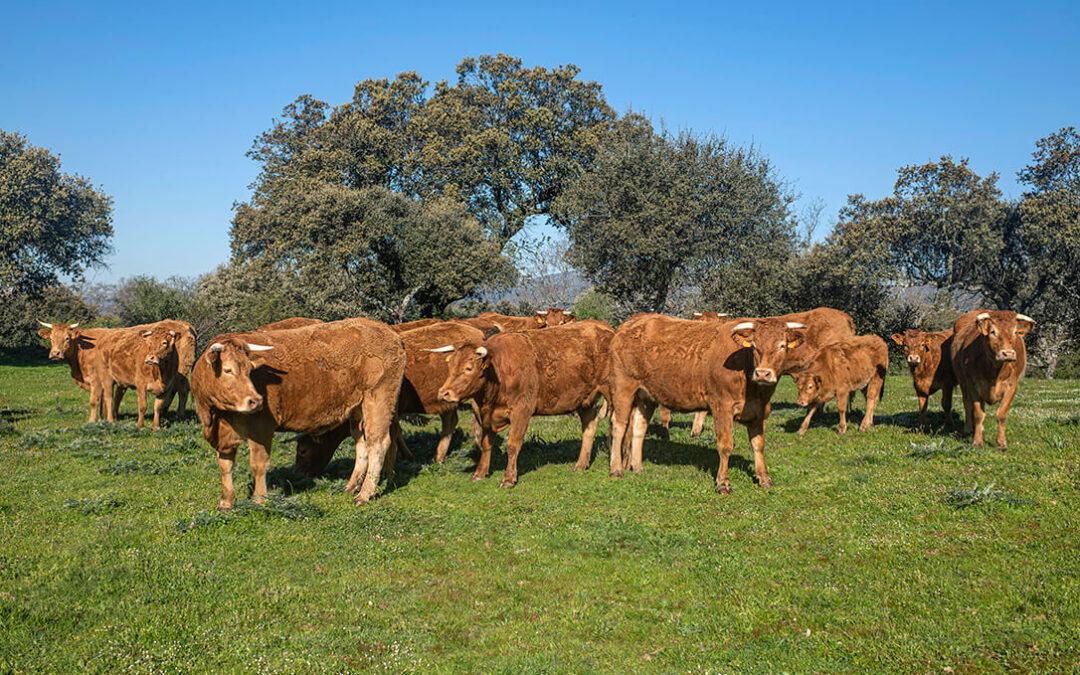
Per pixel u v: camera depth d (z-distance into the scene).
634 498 9.31
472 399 10.24
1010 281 36.78
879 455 11.02
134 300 38.78
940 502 8.22
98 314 52.06
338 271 39.66
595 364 10.92
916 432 13.38
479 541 7.78
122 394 17.19
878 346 14.05
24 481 10.28
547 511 8.80
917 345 13.29
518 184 50.16
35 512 8.66
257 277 45.22
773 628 5.58
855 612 5.73
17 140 43.47
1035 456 10.16
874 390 14.20
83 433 14.30
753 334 9.12
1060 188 34.72
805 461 11.20
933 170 37.41
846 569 6.60
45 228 42.06
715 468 10.95
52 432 14.41
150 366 15.05
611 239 33.88
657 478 10.34
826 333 16.69
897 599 5.89
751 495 9.23
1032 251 34.56
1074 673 4.64
